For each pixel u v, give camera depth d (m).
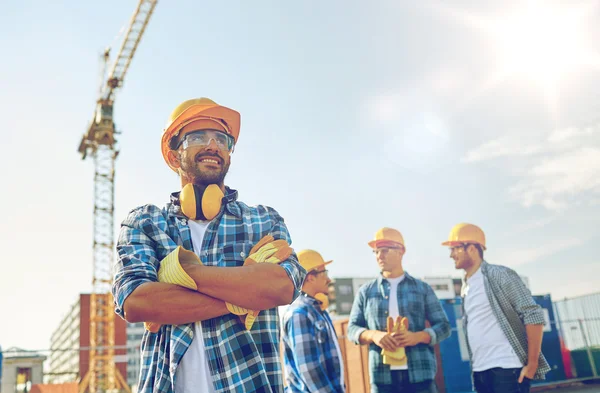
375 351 4.72
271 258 1.85
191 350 1.78
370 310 4.93
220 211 2.00
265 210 2.09
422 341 4.62
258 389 1.72
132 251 1.85
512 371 4.19
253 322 1.82
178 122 2.08
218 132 2.10
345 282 90.94
